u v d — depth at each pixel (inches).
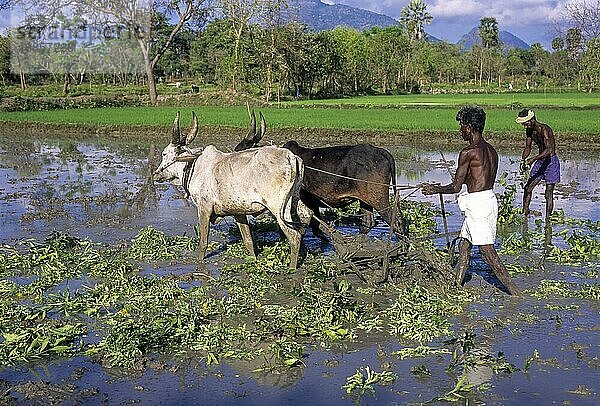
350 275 332.8
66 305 289.1
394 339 256.1
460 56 3809.1
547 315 279.0
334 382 220.8
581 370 227.0
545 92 2662.4
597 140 903.7
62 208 522.9
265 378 224.4
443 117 1238.9
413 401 207.5
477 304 293.4
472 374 224.4
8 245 400.8
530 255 372.8
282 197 323.6
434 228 442.0
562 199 549.0
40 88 2321.6
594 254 368.8
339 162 356.8
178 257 370.9
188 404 207.2
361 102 1907.0
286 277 331.0
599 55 2549.2
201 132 1119.6
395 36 2925.7
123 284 314.3
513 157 807.1
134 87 2452.0
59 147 991.0
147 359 237.3
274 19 2048.5
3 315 276.1
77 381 223.5
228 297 302.7
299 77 2240.4
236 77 2087.8
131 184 645.3
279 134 1069.1
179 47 3326.8
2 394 213.9
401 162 786.2
